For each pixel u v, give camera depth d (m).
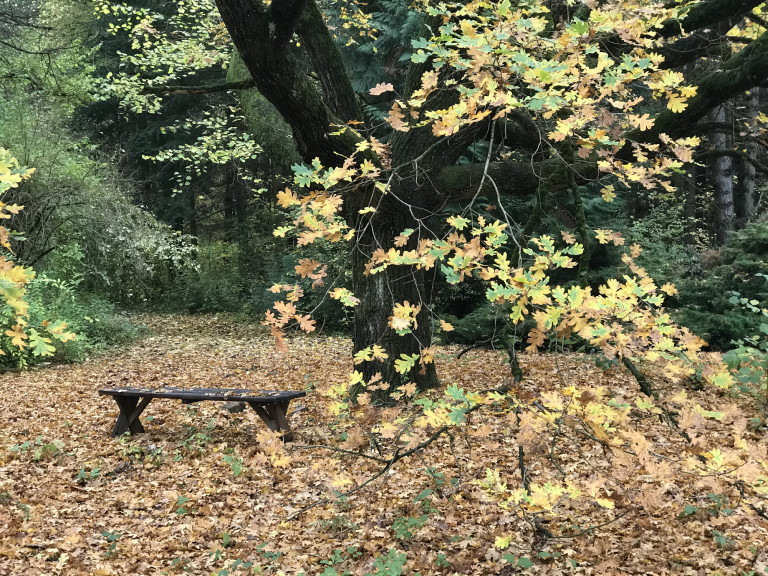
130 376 11.23
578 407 2.25
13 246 12.10
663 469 2.25
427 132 6.86
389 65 13.98
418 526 4.40
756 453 2.30
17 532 4.67
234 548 4.40
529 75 2.41
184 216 23.98
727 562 3.73
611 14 2.84
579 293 2.26
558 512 4.55
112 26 11.20
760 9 7.30
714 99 6.07
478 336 11.49
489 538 4.24
